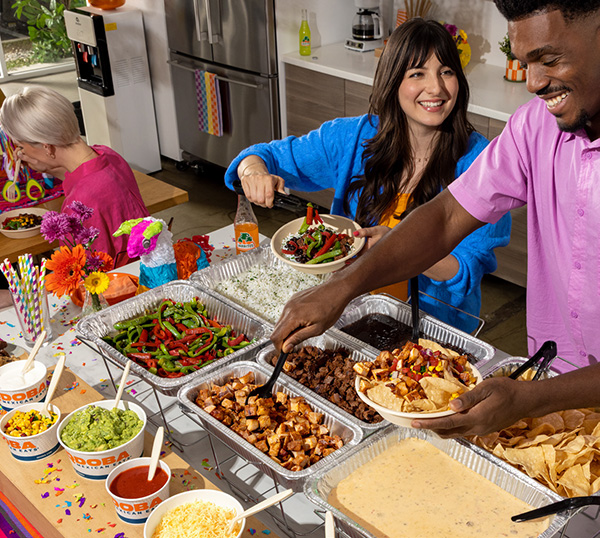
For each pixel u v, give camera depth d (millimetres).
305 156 2213
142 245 1903
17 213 2748
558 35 928
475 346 1613
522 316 3562
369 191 2105
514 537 1161
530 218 1476
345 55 4449
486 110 3508
